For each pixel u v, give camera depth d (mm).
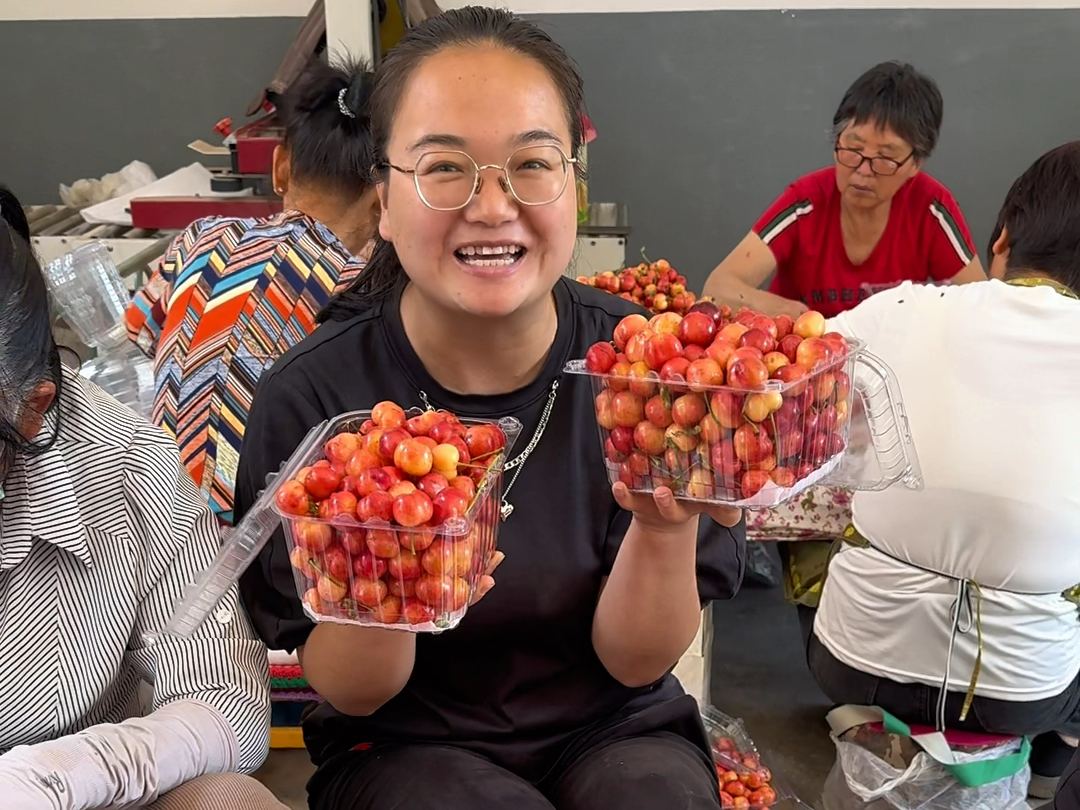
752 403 933
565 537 1195
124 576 1125
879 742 1751
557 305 1253
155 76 3580
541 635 1215
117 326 2240
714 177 3656
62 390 1075
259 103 2936
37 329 966
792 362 997
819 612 1860
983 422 1517
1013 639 1600
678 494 1017
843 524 1950
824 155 3605
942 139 3574
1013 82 3500
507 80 1024
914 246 2682
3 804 883
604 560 1227
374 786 1157
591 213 3436
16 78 3590
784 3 3477
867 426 1180
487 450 998
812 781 2049
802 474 1018
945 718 1684
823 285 2744
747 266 2699
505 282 1068
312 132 1885
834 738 1813
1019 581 1555
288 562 1172
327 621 960
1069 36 3439
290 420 1208
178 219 2842
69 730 1118
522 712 1231
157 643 1159
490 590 1171
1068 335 1470
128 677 1220
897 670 1682
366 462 927
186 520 1150
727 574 1275
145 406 2143
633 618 1147
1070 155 1570
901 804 1719
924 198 2643
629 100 3592
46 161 3674
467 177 1031
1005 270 1680
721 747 1849
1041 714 1657
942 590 1602
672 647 1188
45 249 2807
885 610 1668
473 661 1219
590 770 1185
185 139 3645
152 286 1952
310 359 1230
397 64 1083
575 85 1118
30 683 1077
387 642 1065
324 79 1916
